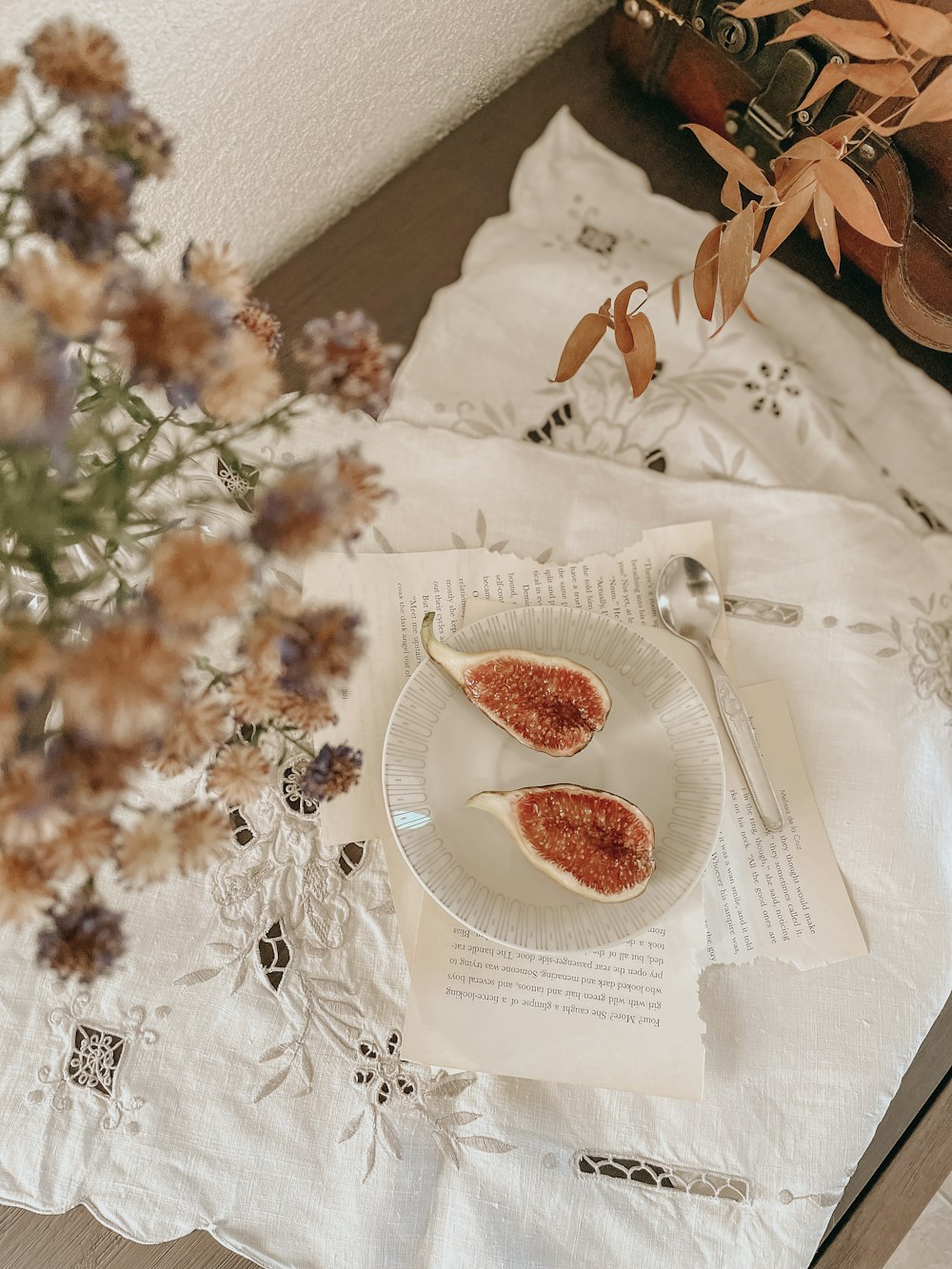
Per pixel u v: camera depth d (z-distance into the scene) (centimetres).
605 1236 53
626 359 54
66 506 37
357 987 54
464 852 53
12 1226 53
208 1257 53
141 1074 53
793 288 67
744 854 56
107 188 35
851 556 59
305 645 36
